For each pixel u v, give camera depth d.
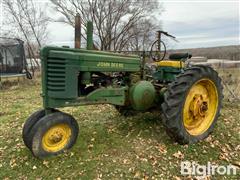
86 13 20.75
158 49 4.96
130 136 4.43
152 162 3.66
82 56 3.65
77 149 3.88
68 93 3.57
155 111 4.76
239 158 3.96
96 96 3.88
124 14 21.67
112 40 21.59
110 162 3.61
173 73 4.68
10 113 6.43
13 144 4.25
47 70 3.50
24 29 17.69
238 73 12.43
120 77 4.36
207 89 4.55
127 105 4.49
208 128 4.47
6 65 11.58
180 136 4.00
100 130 4.70
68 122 3.66
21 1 17.50
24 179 3.29
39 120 3.48
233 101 6.97
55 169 3.43
